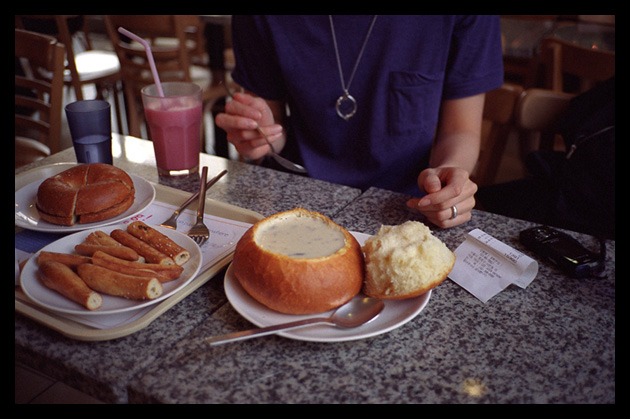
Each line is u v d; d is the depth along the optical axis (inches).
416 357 24.6
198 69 123.2
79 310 25.1
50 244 29.7
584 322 27.4
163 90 45.6
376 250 27.3
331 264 25.3
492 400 22.2
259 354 24.5
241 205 39.3
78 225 33.8
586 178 58.2
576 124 60.9
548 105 64.5
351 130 57.1
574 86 125.9
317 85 55.7
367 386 22.8
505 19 127.9
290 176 44.9
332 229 29.0
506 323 27.2
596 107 60.0
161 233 31.1
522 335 26.3
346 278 25.5
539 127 65.6
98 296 25.4
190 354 24.4
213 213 36.9
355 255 26.8
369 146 56.3
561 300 29.2
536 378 23.5
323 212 38.7
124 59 117.0
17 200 36.5
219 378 23.0
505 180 122.1
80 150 41.4
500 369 24.0
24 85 70.0
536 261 32.6
